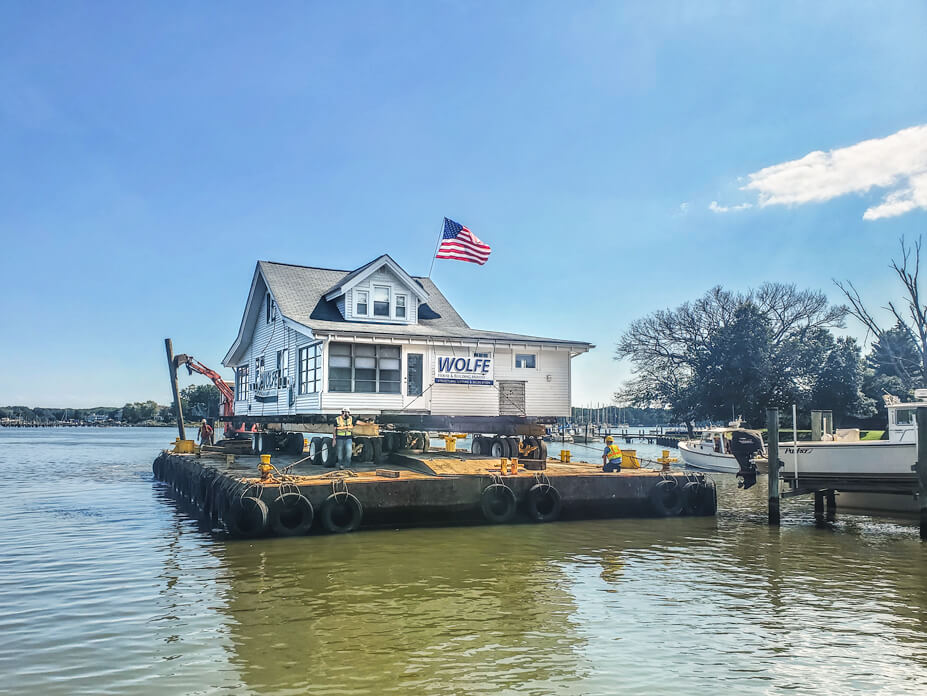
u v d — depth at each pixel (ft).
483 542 61.11
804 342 220.64
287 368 98.53
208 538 62.90
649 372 243.60
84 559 53.78
